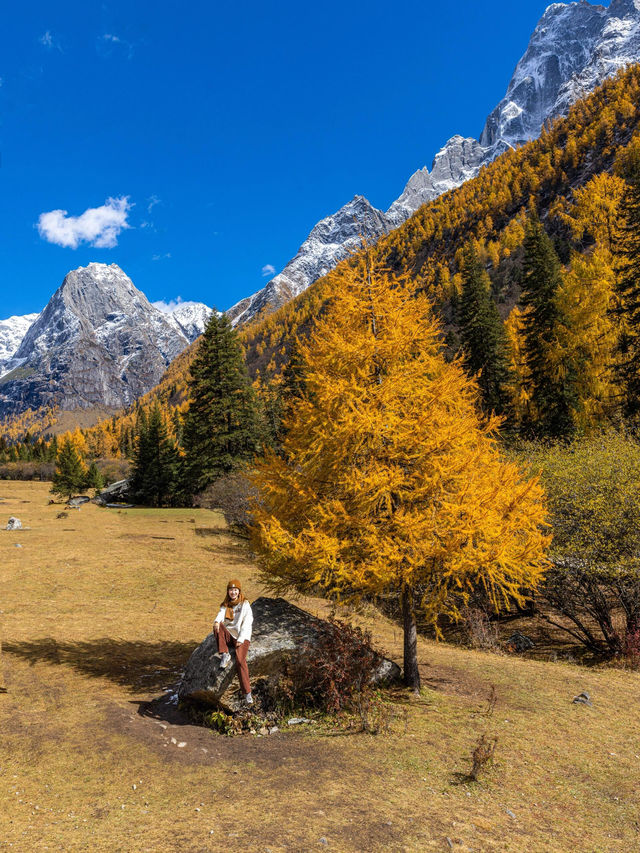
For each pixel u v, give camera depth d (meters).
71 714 7.00
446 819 4.77
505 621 17.22
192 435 39.81
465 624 15.56
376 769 5.76
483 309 40.09
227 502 29.56
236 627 7.12
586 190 132.25
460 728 7.12
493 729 7.14
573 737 7.10
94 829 4.19
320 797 5.03
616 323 31.42
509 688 9.18
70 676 8.85
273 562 8.29
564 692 9.13
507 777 5.78
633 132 159.50
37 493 67.69
